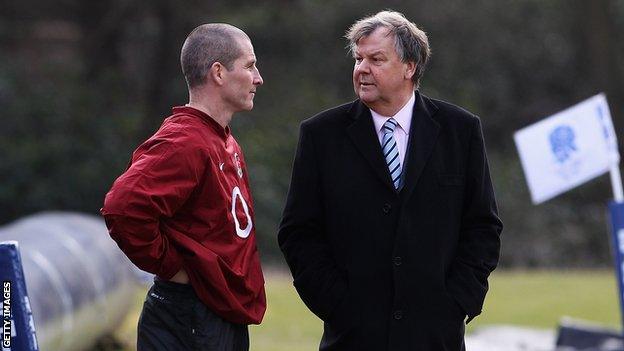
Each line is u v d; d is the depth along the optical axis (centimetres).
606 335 3334
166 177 1559
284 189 7756
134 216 1538
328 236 1748
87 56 8600
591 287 5266
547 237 7856
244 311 1630
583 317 4469
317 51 9188
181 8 8225
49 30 9081
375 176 1723
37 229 3372
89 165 7556
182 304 1606
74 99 8069
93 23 8725
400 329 1702
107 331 3609
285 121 8438
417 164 1719
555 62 9394
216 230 1606
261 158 7862
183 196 1570
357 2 9156
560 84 9462
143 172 1555
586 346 3344
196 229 1598
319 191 1752
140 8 8388
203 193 1595
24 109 7881
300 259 1744
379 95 1717
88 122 7825
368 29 1714
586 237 7931
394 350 1700
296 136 8269
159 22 8288
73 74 8506
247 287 1636
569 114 2856
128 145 7850
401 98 1736
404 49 1709
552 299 4881
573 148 2853
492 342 3681
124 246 1557
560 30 9425
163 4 8138
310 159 1753
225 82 1633
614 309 4628
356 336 1717
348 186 1727
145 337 1623
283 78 9012
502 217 7944
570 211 8062
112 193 1551
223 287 1599
